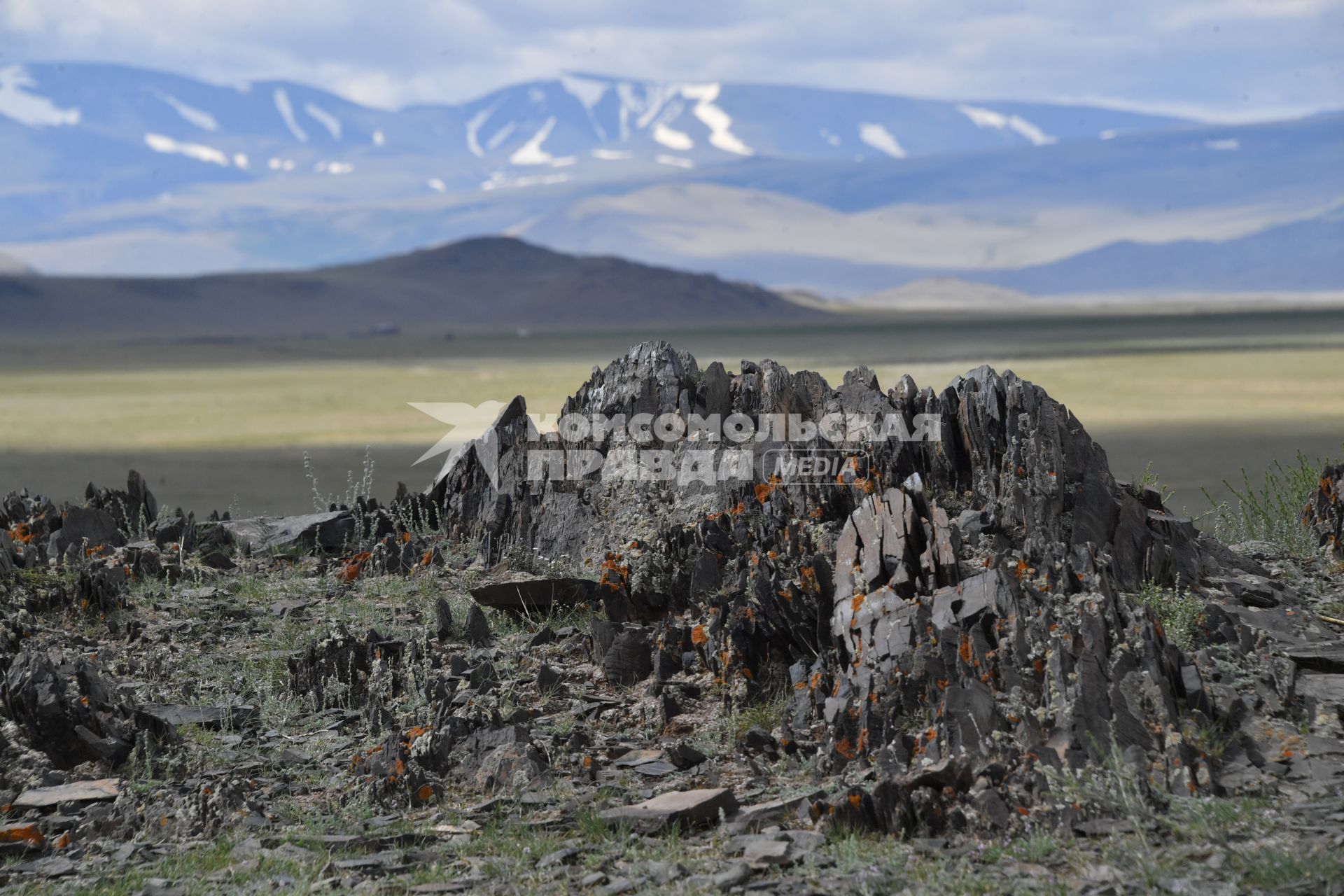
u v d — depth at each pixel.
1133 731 23.00
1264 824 20.25
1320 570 36.75
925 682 25.52
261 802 25.72
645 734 28.67
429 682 31.03
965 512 32.25
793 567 31.95
